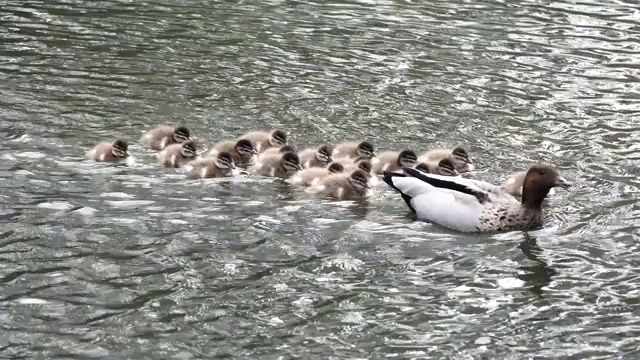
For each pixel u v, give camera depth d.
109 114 20.70
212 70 23.95
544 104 22.75
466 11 30.61
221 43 26.19
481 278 14.52
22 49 24.41
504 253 15.38
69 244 14.82
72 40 25.47
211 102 21.88
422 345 12.60
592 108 22.62
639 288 14.39
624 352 12.61
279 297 13.64
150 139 19.20
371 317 13.23
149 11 28.83
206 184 17.62
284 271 14.40
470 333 12.95
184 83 22.92
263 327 12.85
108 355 12.00
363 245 15.42
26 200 16.27
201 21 28.16
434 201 16.48
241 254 14.85
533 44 27.31
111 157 18.27
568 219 16.81
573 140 20.70
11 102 20.78
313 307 13.43
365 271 14.55
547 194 17.72
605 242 15.92
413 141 20.36
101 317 12.86
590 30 28.86
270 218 16.27
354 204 17.19
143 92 22.14
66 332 12.46
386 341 12.66
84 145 18.94
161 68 23.84
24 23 26.64
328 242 15.45
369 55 25.80
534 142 20.55
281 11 29.78
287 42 26.61
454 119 21.64
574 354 12.54
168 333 12.58
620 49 27.14
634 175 18.94
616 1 32.19
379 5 31.03
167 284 13.82
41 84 22.06
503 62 25.66
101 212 16.03
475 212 16.19
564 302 13.89
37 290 13.44
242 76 23.67
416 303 13.67
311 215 16.53
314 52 25.83
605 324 13.32
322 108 21.91
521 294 14.08
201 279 14.02
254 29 27.67
